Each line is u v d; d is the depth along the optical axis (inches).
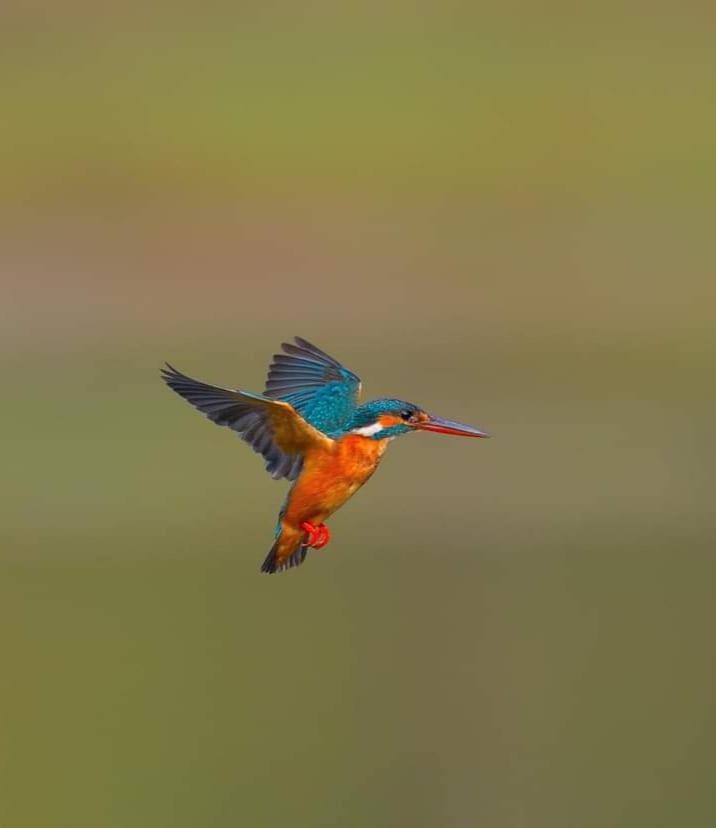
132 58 1216.2
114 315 908.6
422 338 912.9
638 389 842.8
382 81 1187.9
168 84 1175.0
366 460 298.5
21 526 655.1
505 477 714.2
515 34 1266.0
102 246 983.0
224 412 278.4
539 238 1025.5
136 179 1050.7
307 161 1082.7
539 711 539.8
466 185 1069.8
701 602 598.5
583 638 573.0
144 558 624.1
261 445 288.2
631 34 1269.7
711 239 1017.5
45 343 886.4
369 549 639.1
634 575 618.8
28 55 1209.4
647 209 1054.4
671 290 967.6
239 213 1023.0
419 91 1180.5
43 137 1084.5
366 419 301.4
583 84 1190.3
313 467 292.5
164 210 1025.5
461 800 507.5
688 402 821.2
